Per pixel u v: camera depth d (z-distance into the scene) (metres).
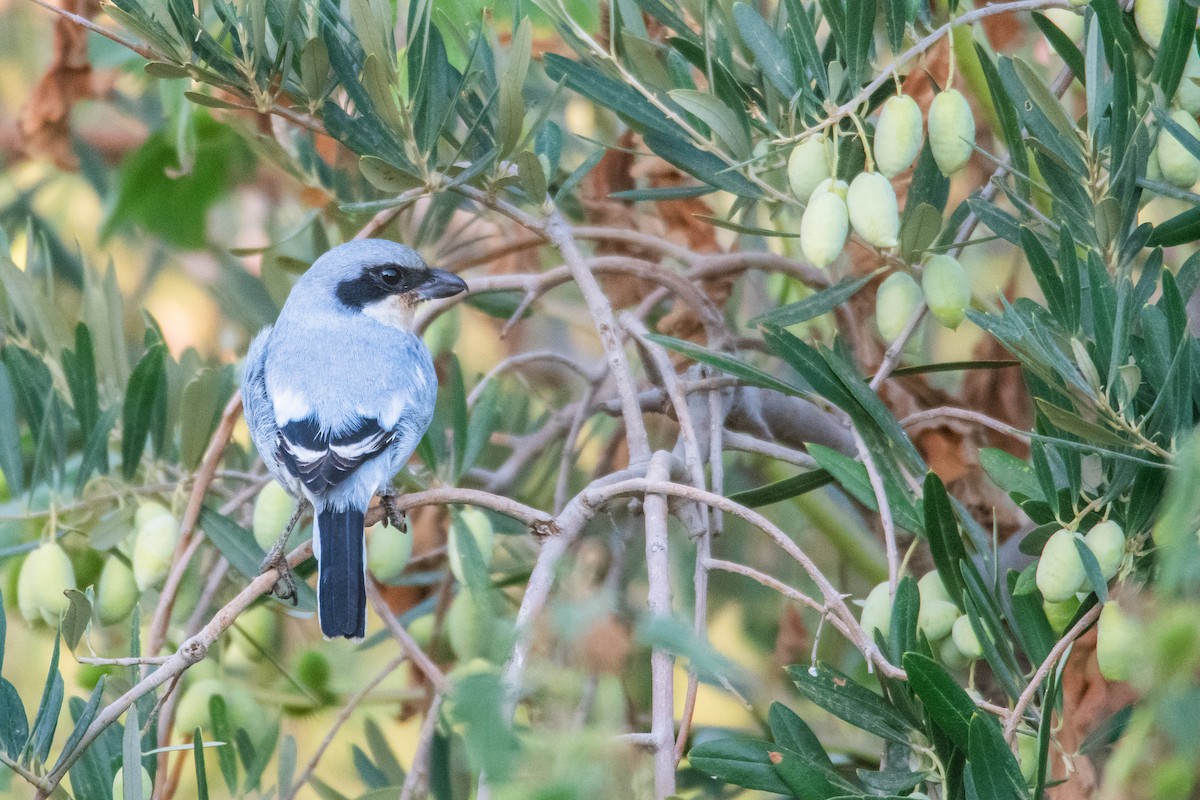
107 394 8.93
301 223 9.95
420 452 8.38
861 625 6.00
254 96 6.79
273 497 7.80
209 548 9.30
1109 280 5.60
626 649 3.77
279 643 9.81
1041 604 5.84
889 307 6.50
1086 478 6.09
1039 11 6.70
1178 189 5.93
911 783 5.43
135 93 12.11
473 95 7.36
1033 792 5.23
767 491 6.89
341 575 7.30
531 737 3.34
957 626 5.93
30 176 12.65
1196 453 3.33
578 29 7.04
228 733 7.37
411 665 9.45
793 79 6.49
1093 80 6.10
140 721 6.45
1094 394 5.31
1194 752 3.17
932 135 6.06
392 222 9.79
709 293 9.38
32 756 5.48
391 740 10.75
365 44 6.43
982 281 10.73
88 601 5.66
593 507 5.96
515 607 9.31
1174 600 3.27
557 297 11.67
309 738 9.55
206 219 11.34
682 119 7.13
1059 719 5.50
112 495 8.02
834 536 9.31
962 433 8.30
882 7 6.59
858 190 5.89
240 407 7.38
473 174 6.79
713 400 7.34
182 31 6.58
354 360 8.16
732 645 10.12
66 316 8.94
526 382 10.88
